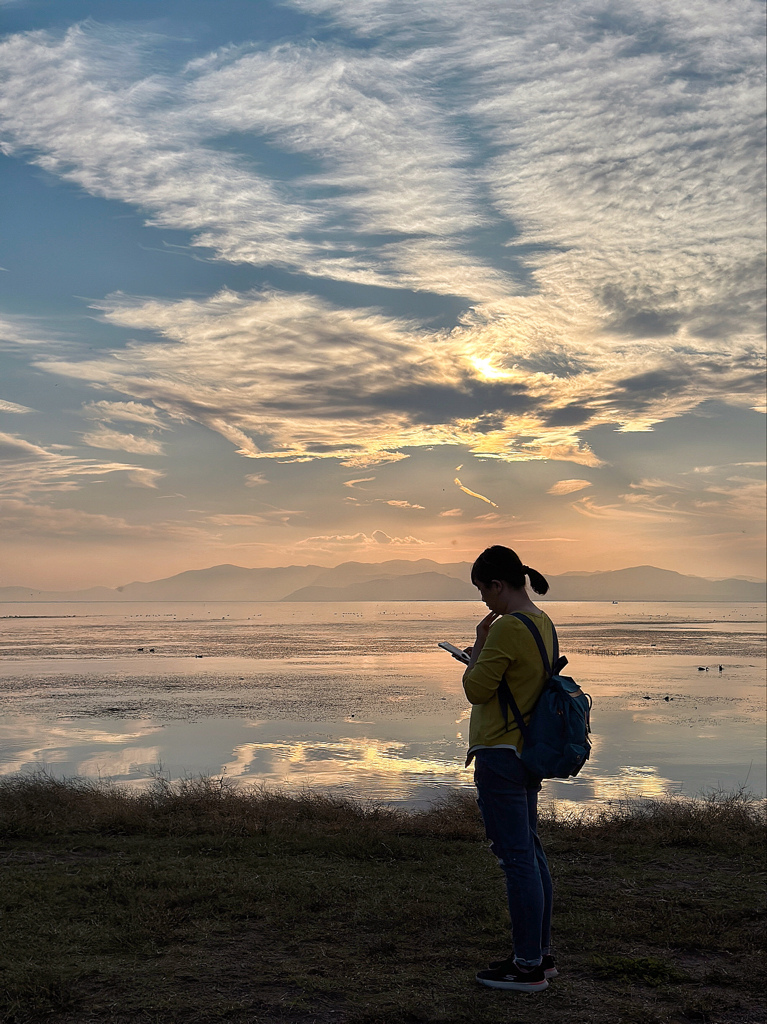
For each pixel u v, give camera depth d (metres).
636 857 7.36
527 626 4.10
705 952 4.65
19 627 155.12
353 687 39.41
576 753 3.92
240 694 35.94
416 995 3.82
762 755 20.97
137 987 3.87
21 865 6.64
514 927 3.99
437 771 17.86
